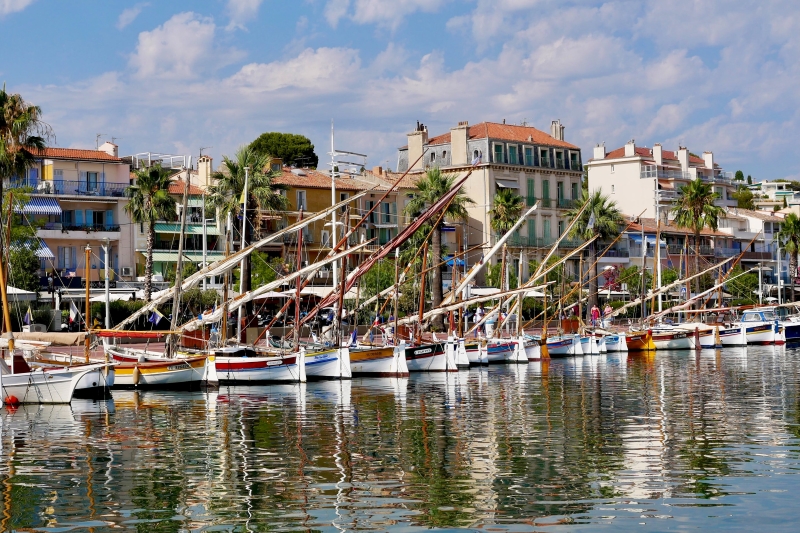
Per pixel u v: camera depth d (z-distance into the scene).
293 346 72.56
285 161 188.62
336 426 46.19
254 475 34.41
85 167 123.88
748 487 32.06
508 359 88.38
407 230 75.44
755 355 98.12
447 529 27.47
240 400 57.09
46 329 84.69
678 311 120.50
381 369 73.25
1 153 77.44
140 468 35.72
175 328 65.75
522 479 33.50
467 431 44.41
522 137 164.00
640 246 170.88
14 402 53.03
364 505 30.02
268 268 113.44
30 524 28.16
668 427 45.25
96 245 122.06
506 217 130.62
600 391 62.16
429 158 163.00
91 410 51.97
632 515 28.77
